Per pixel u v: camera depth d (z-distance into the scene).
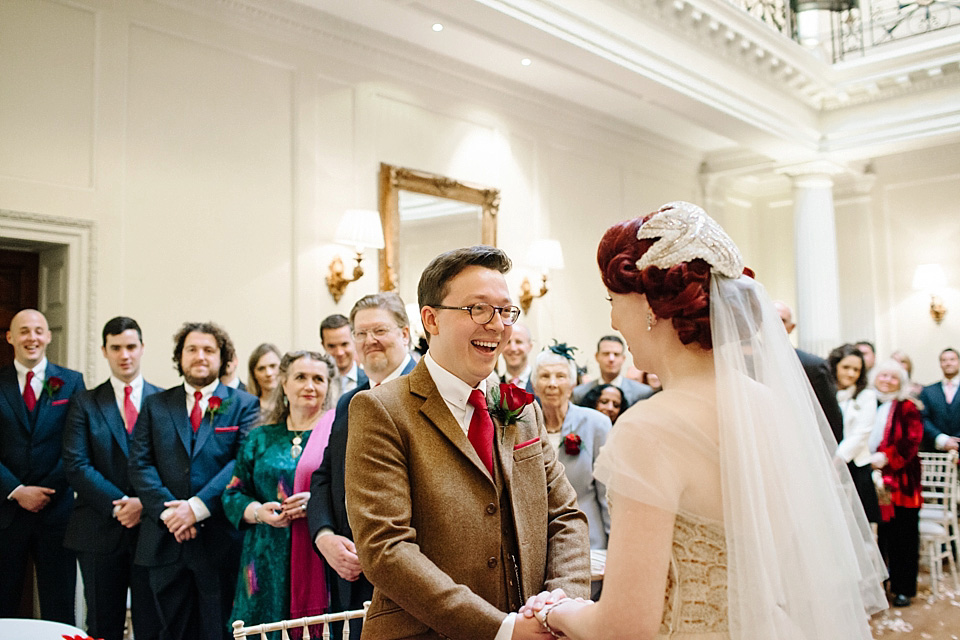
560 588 1.61
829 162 8.02
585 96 6.99
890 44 7.64
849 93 7.55
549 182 7.04
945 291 8.62
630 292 1.39
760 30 6.42
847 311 9.17
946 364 7.17
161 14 4.59
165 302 4.52
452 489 1.55
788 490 1.33
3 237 3.96
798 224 8.25
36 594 4.23
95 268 4.24
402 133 5.83
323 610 2.79
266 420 3.19
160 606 3.31
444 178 6.01
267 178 5.03
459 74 6.18
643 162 8.19
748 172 8.84
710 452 1.27
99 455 3.58
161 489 3.33
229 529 3.40
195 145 4.70
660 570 1.22
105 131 4.33
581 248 7.33
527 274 6.74
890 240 9.02
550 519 1.77
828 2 7.25
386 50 5.67
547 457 1.83
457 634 1.41
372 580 1.47
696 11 5.93
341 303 5.34
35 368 3.85
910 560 4.93
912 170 8.91
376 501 1.50
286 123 5.15
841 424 3.76
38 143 4.09
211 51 4.81
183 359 3.58
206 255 4.71
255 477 3.04
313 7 5.17
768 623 1.20
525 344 4.74
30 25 4.09
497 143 6.57
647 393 5.20
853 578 1.42
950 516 5.39
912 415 4.96
